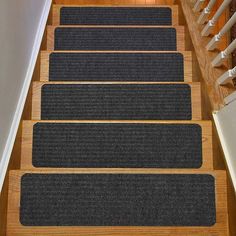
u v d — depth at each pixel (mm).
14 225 1512
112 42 2471
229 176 1526
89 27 2482
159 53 2229
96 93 1973
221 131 1655
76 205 1537
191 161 1723
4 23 1558
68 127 1751
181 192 1554
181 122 1755
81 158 1729
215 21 2074
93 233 1498
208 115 1808
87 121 1760
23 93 1838
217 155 1661
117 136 1745
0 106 1481
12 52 1682
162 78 2205
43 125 1752
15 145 1637
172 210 1535
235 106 1504
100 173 1566
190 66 2211
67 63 2219
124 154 1731
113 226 1507
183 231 1510
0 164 1480
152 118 1955
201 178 1563
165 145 1737
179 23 2689
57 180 1557
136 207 1538
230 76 1717
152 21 2748
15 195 1538
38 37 2252
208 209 1536
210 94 1805
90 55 2227
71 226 1511
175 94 1972
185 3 2566
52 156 1730
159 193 1552
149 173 1569
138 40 2477
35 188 1549
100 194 1550
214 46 2041
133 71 2213
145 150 1733
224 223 1525
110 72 2211
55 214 1528
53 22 2729
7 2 1610
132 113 1958
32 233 1504
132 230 1503
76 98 1967
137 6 2771
